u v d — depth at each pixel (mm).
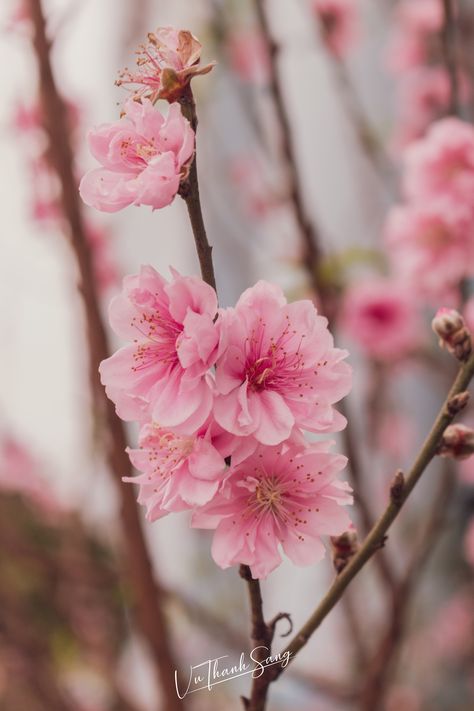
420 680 1792
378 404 1454
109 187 647
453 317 688
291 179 1040
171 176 635
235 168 1688
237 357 647
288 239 1436
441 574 1878
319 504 665
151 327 657
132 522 901
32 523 1582
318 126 2012
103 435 958
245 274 1792
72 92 1286
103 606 1454
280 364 659
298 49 1816
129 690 1517
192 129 648
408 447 1771
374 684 996
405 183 1152
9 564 1372
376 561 1001
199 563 1701
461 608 1819
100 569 1282
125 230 1966
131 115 651
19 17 957
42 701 1360
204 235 648
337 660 1713
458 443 681
